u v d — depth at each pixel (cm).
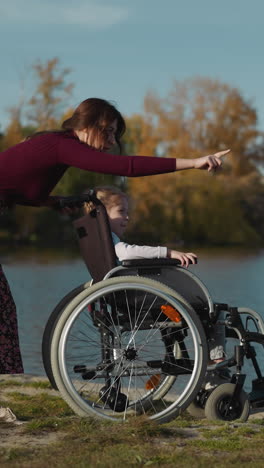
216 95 5047
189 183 4769
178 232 4738
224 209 4881
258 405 407
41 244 4834
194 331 373
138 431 340
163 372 381
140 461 294
